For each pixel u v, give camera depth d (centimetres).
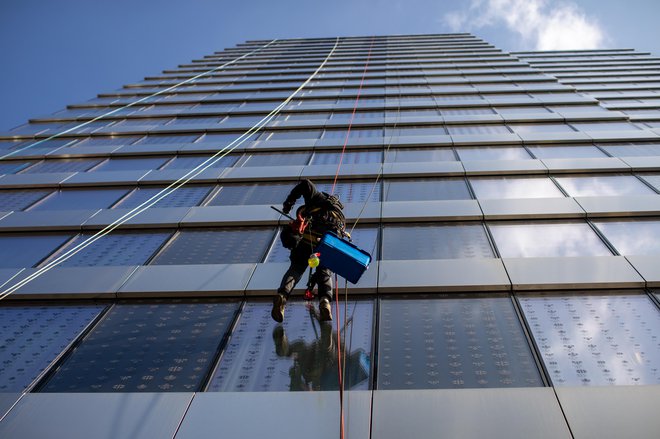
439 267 606
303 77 2292
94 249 712
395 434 378
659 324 498
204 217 788
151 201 886
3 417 406
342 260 486
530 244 673
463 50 3178
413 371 452
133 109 1766
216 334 514
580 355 461
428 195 857
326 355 477
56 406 415
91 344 505
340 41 3984
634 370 439
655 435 367
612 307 530
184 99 1889
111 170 1082
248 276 604
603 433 370
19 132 1464
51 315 558
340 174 959
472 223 746
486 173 939
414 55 3006
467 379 441
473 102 1594
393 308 546
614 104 1803
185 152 1174
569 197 801
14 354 491
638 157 977
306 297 525
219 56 3388
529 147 1121
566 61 3344
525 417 386
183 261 664
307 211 548
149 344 502
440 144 1145
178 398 421
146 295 581
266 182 957
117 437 387
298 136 1296
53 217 809
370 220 761
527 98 1648
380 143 1162
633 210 741
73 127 1515
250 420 398
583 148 1098
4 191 967
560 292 560
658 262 589
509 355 468
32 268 652
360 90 1920
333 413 401
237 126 1395
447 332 504
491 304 548
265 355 480
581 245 664
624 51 3794
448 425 383
